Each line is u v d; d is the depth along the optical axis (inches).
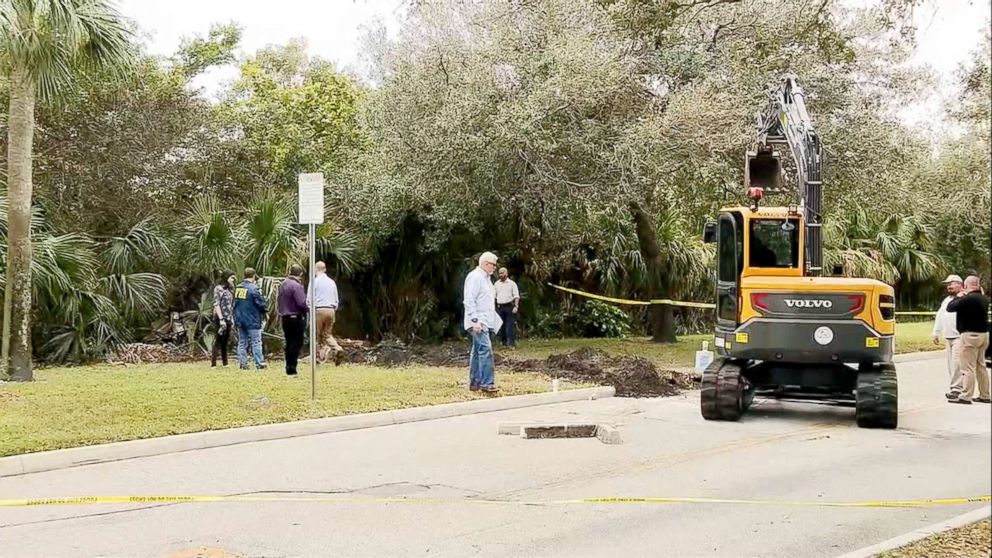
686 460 397.4
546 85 773.3
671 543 275.3
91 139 922.7
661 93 860.0
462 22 854.5
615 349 900.0
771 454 411.5
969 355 571.2
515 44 818.2
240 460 395.9
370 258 968.3
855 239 1409.9
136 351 779.4
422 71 839.7
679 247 1106.7
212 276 837.2
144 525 296.0
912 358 862.5
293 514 308.5
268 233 842.8
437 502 323.6
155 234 831.7
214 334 769.6
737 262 527.2
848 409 548.4
